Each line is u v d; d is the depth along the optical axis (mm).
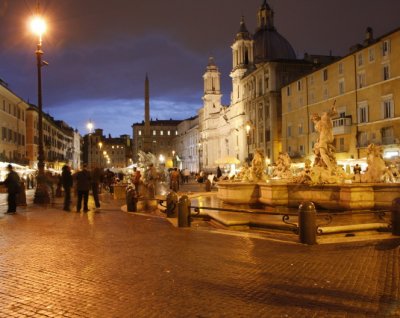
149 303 6375
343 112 56312
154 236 12258
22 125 71188
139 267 8570
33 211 19453
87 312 5992
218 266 8648
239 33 99125
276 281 7543
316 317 5777
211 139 125312
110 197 30641
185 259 9281
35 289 7082
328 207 16500
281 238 11828
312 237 10938
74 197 29625
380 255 9570
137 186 27266
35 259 9266
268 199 17672
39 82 23969
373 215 15312
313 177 17125
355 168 26906
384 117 49438
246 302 6410
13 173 18594
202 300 6504
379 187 15523
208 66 127125
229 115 105688
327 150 17750
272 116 77188
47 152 90312
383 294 6758
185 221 13961
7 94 60906
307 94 65000
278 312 5977
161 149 187000
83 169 19469
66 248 10469
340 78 57031
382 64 49500
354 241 11234
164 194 30453
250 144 87812
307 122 65000
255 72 84562
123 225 14555
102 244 11008
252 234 12469
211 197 26984
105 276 7887
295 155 66812
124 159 198375
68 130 138750
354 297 6621
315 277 7793
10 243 11109
